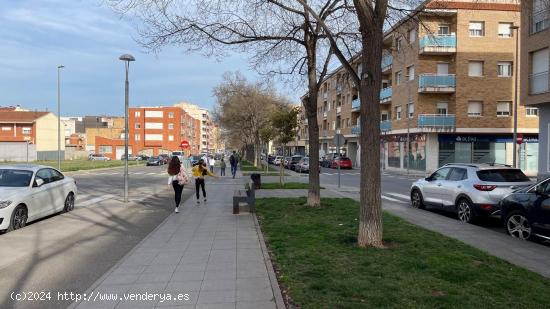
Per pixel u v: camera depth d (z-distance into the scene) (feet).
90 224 35.65
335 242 25.54
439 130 121.08
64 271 21.45
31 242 28.40
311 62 41.98
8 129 258.57
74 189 44.57
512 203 30.01
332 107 220.43
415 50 124.77
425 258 21.65
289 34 42.47
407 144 123.75
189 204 48.47
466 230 31.37
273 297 16.52
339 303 15.42
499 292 16.62
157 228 32.35
